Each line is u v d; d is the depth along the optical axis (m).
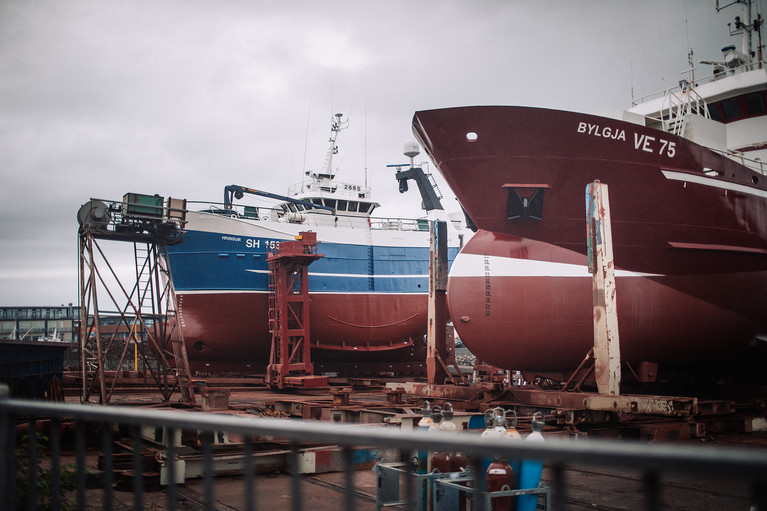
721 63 21.36
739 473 1.39
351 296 26.92
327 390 21.52
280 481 8.09
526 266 14.55
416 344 29.02
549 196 14.45
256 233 25.44
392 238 28.03
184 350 15.41
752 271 16.03
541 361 15.09
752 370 17.44
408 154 28.23
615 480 8.17
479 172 14.52
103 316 21.12
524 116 14.02
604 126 14.30
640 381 15.12
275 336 22.59
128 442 9.45
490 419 5.50
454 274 15.04
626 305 14.56
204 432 2.56
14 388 12.67
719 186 15.63
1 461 3.35
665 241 14.84
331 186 30.38
